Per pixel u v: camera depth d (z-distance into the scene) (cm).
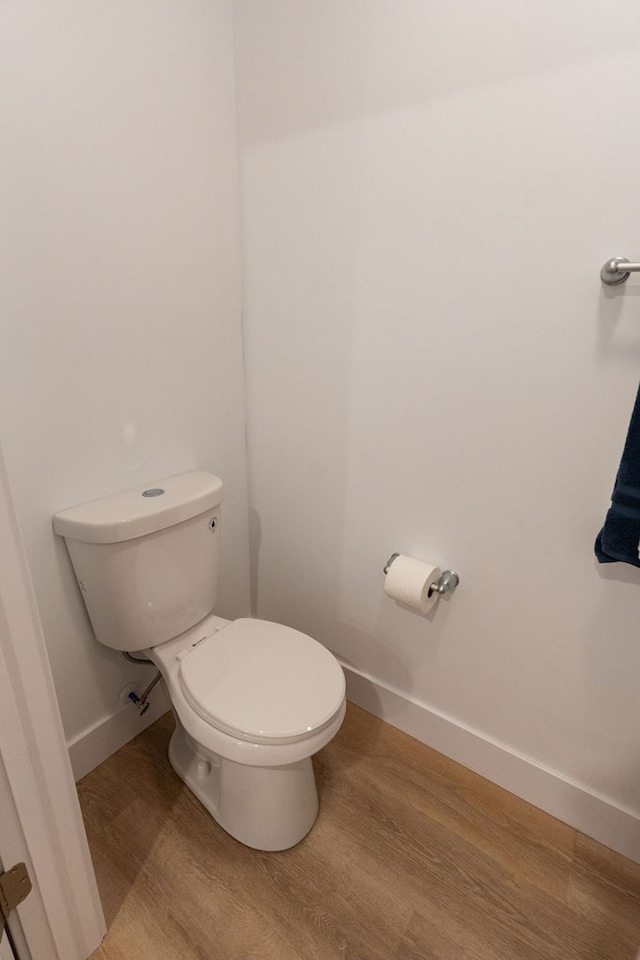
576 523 108
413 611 142
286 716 103
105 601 118
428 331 115
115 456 124
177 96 116
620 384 95
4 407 101
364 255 120
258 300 144
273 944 102
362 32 105
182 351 134
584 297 95
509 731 133
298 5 112
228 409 154
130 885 112
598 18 81
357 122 112
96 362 115
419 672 147
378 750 149
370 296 122
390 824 127
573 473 105
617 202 87
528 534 115
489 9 90
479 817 130
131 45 105
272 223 133
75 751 133
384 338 123
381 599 148
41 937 90
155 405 131
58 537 117
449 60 97
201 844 121
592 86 84
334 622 163
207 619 140
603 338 95
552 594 115
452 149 101
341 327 130
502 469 114
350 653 163
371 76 107
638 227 87
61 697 128
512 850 122
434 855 120
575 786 125
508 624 125
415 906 110
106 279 112
